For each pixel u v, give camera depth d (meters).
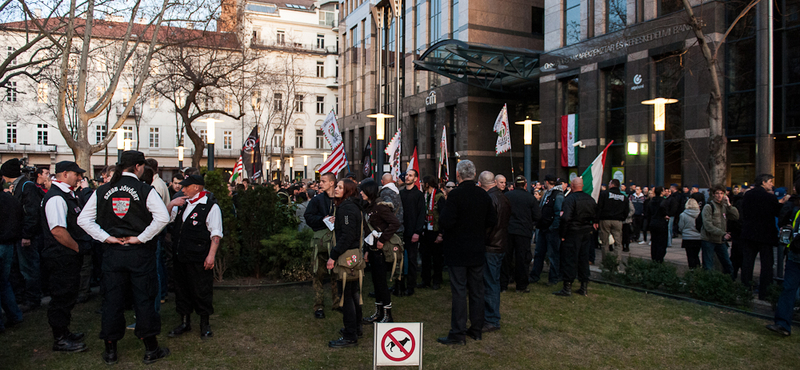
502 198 5.96
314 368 4.62
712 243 7.91
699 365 4.80
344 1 49.81
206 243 5.32
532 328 5.89
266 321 6.03
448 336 5.40
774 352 5.12
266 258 8.36
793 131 15.70
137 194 4.50
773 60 16.16
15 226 5.53
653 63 19.12
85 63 13.02
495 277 5.86
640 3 20.02
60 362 4.66
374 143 43.25
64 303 4.96
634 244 14.49
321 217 6.17
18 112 41.75
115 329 4.52
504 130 15.73
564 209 7.35
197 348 5.09
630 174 20.08
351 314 5.21
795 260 5.50
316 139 56.22
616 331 5.79
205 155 51.31
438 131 33.25
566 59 23.28
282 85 43.12
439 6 33.16
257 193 8.45
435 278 8.03
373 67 43.41
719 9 16.86
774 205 6.87
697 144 17.42
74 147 13.05
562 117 23.44
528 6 31.88
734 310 6.60
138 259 4.50
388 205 5.55
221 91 31.72
